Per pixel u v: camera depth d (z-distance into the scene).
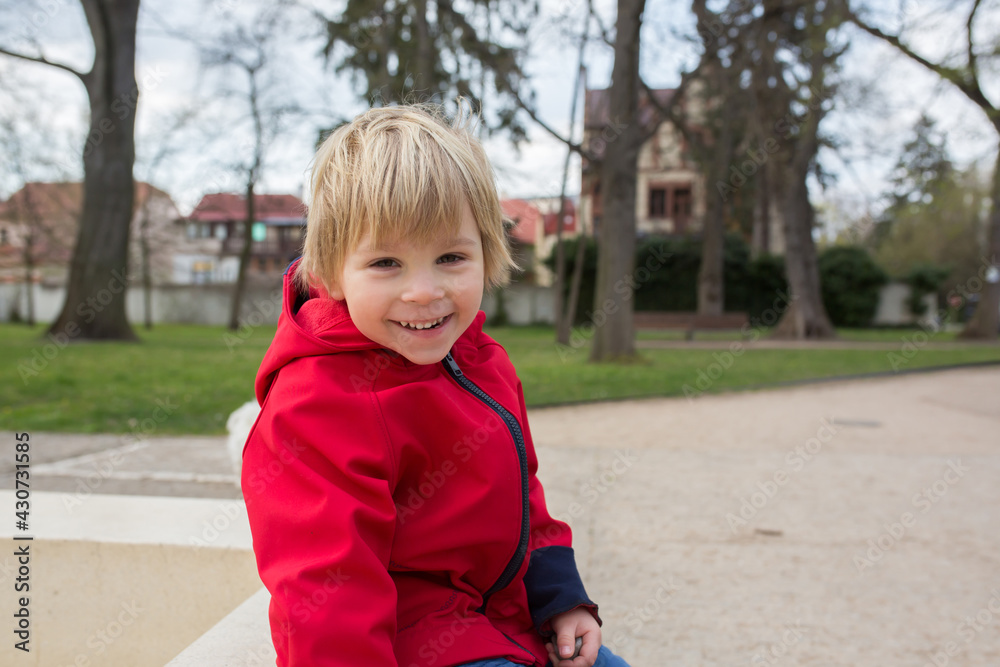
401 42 13.15
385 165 0.90
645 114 20.59
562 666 1.09
